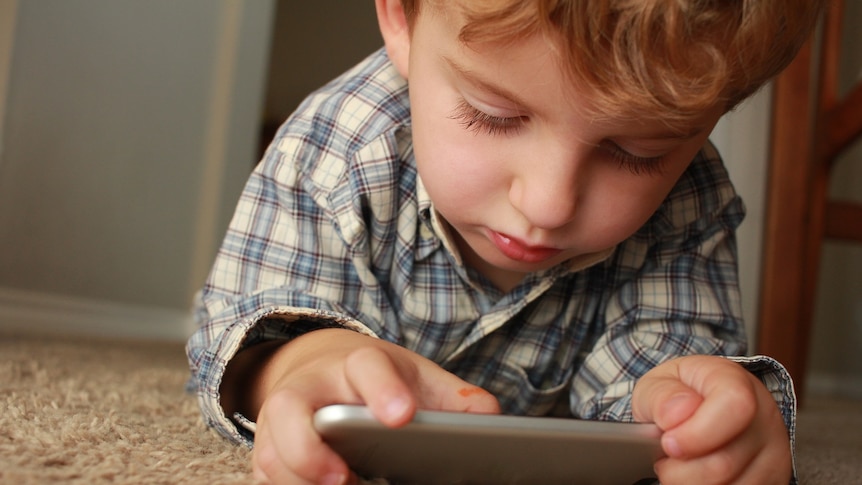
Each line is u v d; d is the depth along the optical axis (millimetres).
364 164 694
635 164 528
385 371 417
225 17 2098
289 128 748
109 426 572
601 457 447
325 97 757
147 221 1918
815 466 729
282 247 708
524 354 769
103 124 1766
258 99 2191
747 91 531
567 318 762
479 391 492
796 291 1331
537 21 460
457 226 598
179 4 1947
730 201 769
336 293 709
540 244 546
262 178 729
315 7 3461
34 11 1568
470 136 532
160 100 1922
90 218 1757
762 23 476
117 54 1782
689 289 746
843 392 2426
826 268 2477
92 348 1440
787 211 1325
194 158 2039
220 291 718
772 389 581
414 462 428
